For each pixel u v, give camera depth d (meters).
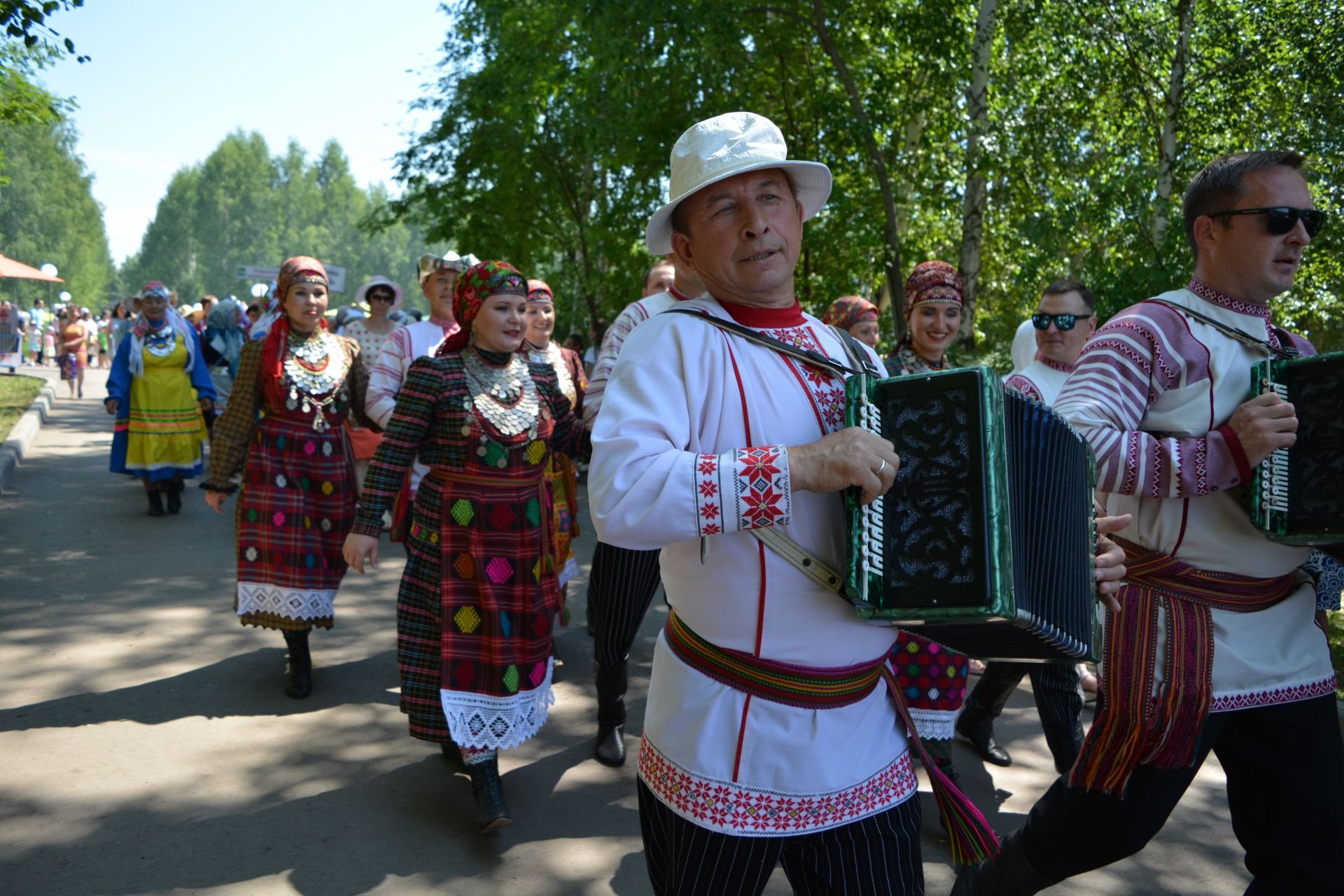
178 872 3.25
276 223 130.50
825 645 1.87
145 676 5.04
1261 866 2.44
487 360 3.75
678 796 1.90
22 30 7.46
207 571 7.04
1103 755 2.41
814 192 2.04
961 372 1.69
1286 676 2.39
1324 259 10.18
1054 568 1.87
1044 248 13.16
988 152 13.23
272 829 3.56
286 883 3.21
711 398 1.86
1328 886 2.34
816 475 1.70
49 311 38.75
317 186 138.12
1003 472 1.66
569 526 5.42
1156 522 2.41
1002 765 4.27
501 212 21.30
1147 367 2.45
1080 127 14.13
